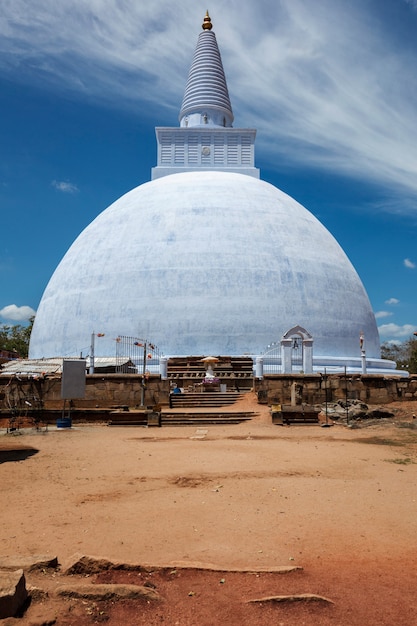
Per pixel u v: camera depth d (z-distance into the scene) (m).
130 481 10.12
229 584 5.25
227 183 38.97
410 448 14.39
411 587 5.23
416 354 57.00
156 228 35.34
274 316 32.75
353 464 11.86
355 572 5.59
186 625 4.50
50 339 35.81
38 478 10.47
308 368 30.70
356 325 35.97
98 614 4.70
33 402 24.41
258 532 6.91
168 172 43.91
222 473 10.79
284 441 15.80
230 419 20.92
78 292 35.47
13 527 7.12
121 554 6.08
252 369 30.84
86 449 14.38
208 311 32.38
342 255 39.53
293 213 38.50
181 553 6.12
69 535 6.77
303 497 8.77
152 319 32.53
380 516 7.68
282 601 4.83
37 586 5.09
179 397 25.36
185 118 47.22
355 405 22.47
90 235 38.53
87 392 24.55
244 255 34.00
